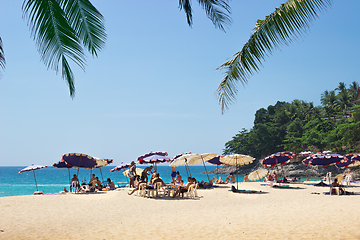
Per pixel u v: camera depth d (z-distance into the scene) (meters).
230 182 25.20
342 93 84.06
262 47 5.34
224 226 7.93
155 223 8.59
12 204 12.27
